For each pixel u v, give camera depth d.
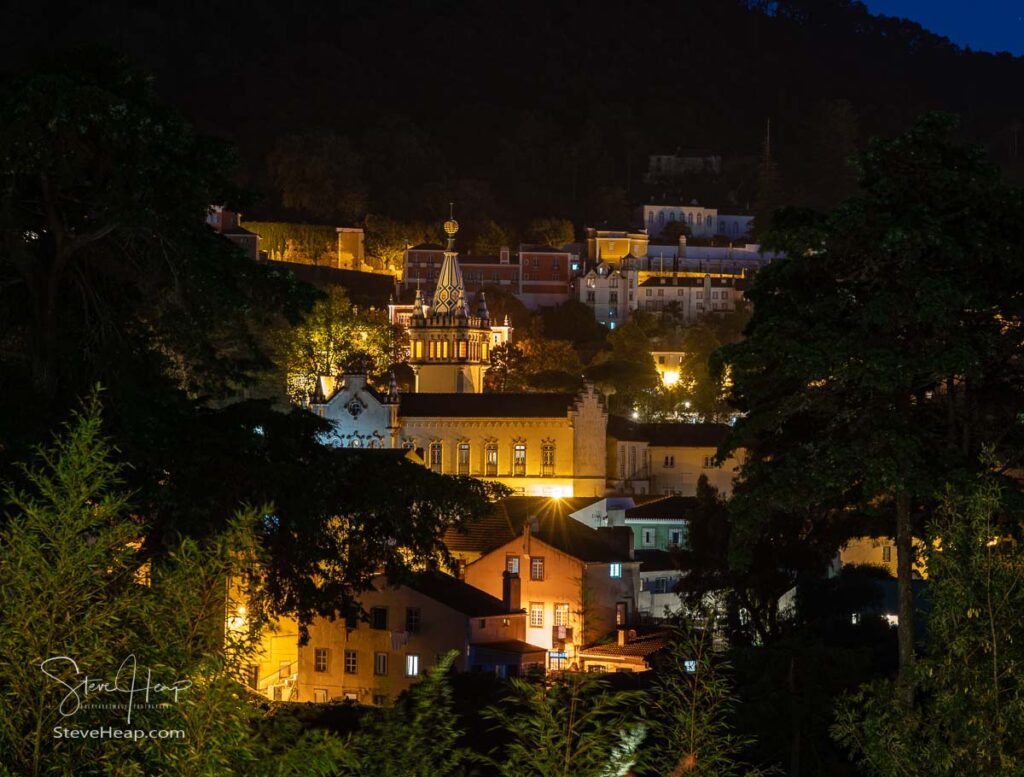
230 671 20.30
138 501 40.47
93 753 19.31
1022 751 26.61
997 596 27.48
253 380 48.41
